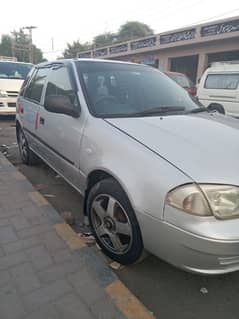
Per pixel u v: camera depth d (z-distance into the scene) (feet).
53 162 11.78
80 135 8.93
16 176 13.58
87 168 8.46
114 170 7.21
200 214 5.79
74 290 6.76
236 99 30.83
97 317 6.10
